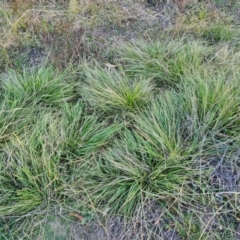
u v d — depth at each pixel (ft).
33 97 4.36
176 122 3.97
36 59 5.05
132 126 4.11
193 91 4.10
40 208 3.60
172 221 3.51
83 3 5.57
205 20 5.46
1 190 3.66
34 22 5.26
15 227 3.55
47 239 3.51
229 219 3.48
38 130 3.94
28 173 3.63
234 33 5.22
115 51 5.01
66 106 4.26
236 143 3.82
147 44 5.08
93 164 3.81
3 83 4.60
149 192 3.56
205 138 3.80
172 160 3.67
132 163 3.72
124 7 5.65
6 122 4.07
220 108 3.97
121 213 3.55
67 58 4.91
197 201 3.54
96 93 4.32
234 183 3.60
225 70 4.46
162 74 4.62
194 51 4.75
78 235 3.53
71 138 3.94
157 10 5.72
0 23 5.38
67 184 3.68
